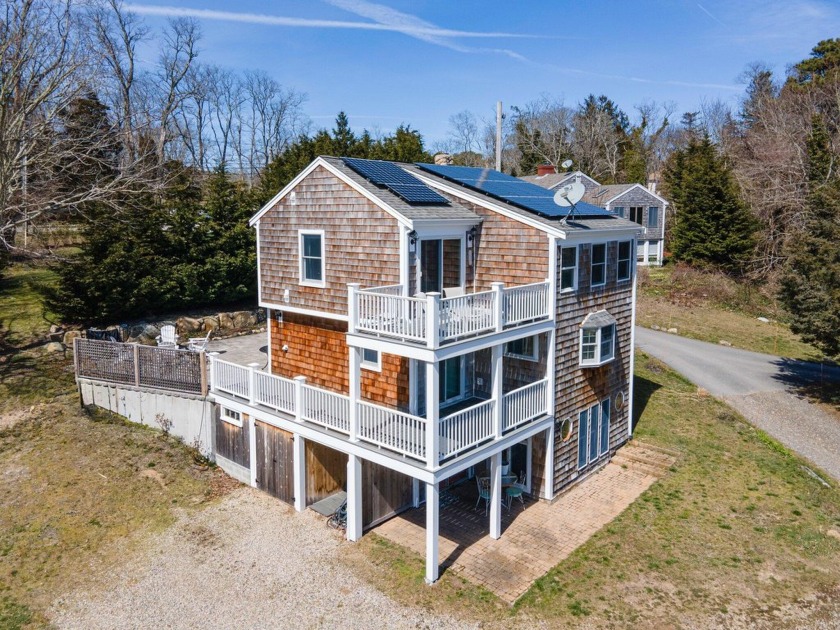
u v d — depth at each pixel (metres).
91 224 25.88
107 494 16.44
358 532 14.86
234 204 29.91
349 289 14.10
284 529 15.34
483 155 83.31
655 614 12.08
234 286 29.14
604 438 18.95
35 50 24.70
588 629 11.67
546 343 16.12
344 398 14.87
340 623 11.98
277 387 16.41
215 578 13.41
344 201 16.12
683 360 28.38
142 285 25.84
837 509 16.02
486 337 13.84
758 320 35.12
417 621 11.97
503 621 11.93
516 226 16.02
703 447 19.70
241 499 16.78
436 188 17.45
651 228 44.88
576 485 17.72
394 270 15.16
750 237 39.91
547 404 16.28
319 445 16.48
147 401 19.77
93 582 13.32
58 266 25.28
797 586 12.91
